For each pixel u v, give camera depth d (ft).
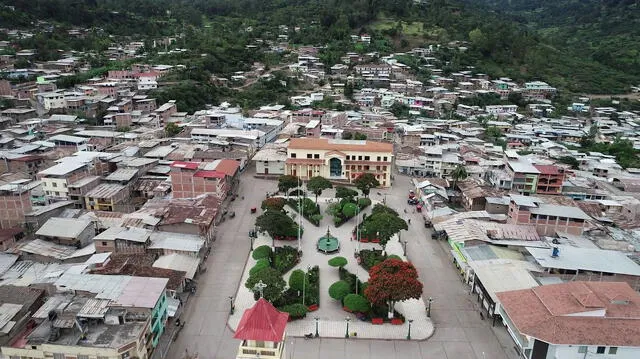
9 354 237.45
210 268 373.20
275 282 308.40
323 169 583.17
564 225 409.90
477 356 280.10
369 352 280.10
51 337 240.32
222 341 288.71
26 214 394.11
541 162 578.66
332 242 417.28
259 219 405.59
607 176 632.79
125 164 531.09
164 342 280.51
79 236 369.50
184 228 395.96
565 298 271.90
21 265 344.90
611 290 279.49
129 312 260.62
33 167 544.62
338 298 319.47
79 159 508.94
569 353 250.57
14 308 262.47
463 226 406.21
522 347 267.39
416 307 327.47
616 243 392.27
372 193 554.87
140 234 368.89
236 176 573.33
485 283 322.55
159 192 485.97
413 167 618.85
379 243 403.34
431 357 277.64
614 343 246.88
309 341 287.89
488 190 513.04
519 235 394.32
